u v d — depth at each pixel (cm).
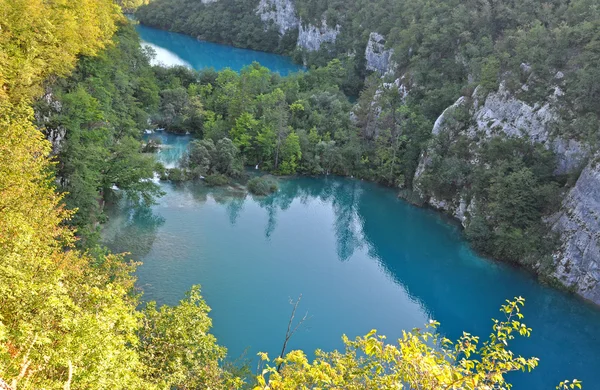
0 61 3738
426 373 1277
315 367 1523
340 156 8331
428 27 9519
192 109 8919
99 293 1905
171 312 2353
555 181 6125
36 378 1379
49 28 4691
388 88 9500
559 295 5503
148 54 11212
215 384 2216
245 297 4716
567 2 8494
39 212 2406
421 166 7781
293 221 6700
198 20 19075
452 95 8325
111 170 5800
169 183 6988
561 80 6506
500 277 5838
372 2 13700
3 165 2405
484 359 1357
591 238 5356
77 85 5569
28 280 1728
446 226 6950
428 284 5638
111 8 7775
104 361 1481
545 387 4278
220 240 5703
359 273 5600
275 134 8131
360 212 7306
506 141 6550
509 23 9038
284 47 17700
